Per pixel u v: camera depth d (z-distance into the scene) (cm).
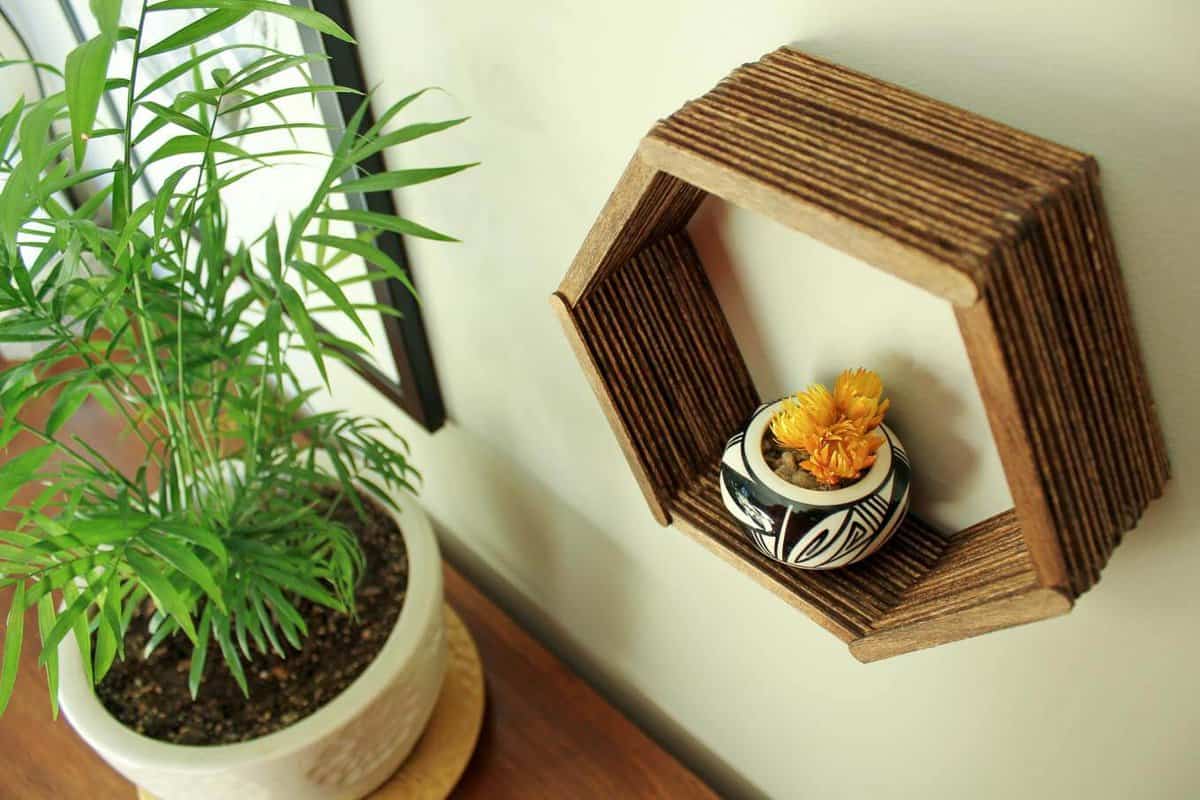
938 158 38
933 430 51
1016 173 36
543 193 62
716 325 57
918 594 50
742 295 55
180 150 51
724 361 57
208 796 73
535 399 79
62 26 93
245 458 77
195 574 55
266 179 86
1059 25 36
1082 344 38
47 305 62
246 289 105
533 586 103
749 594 72
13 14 99
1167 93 35
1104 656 51
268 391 83
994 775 63
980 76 39
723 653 81
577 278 49
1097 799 57
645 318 53
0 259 56
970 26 38
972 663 58
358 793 83
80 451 117
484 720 93
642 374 54
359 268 84
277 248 62
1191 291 38
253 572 68
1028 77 38
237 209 94
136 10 80
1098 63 36
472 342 81
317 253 74
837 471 47
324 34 63
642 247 52
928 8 39
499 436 88
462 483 101
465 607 102
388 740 79
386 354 92
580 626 100
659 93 51
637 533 80
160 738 73
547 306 69
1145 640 48
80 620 56
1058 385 37
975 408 48
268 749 71
